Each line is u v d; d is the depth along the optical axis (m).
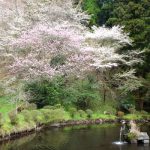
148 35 33.47
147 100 33.56
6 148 18.31
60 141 20.30
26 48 28.95
